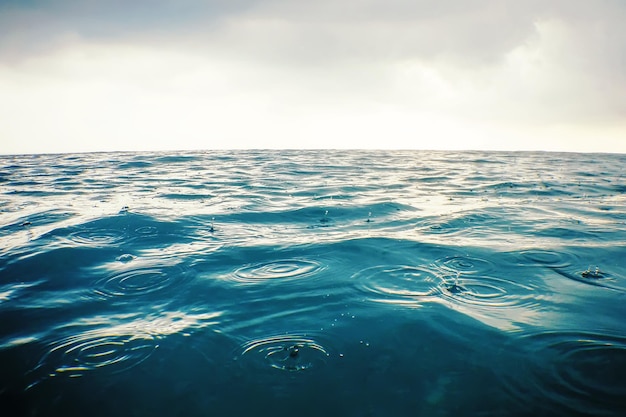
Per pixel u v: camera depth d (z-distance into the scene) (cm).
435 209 538
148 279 280
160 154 1395
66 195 614
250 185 731
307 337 200
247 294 254
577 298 248
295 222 459
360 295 251
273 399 154
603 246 362
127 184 738
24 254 327
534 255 335
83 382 164
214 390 159
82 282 274
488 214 507
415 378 167
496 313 227
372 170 1012
